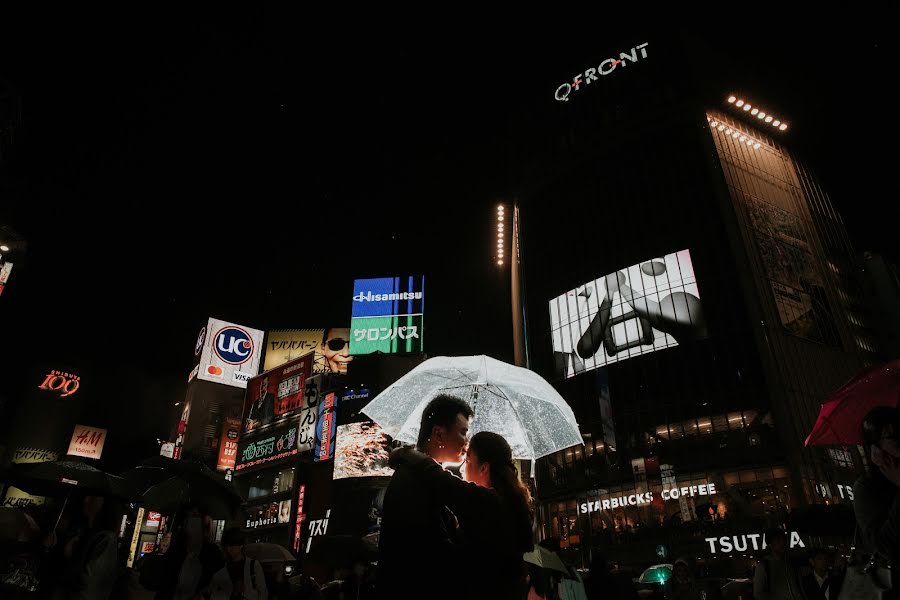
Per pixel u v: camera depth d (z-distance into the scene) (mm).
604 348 54125
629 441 48500
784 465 41594
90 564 5160
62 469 7625
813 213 61375
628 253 56969
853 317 57219
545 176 68312
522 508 2803
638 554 42594
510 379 4922
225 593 5770
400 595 2396
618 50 69125
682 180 57406
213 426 75250
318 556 9125
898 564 2926
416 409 4836
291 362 70750
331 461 58781
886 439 2875
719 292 50312
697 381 47750
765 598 6680
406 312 79688
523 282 65125
